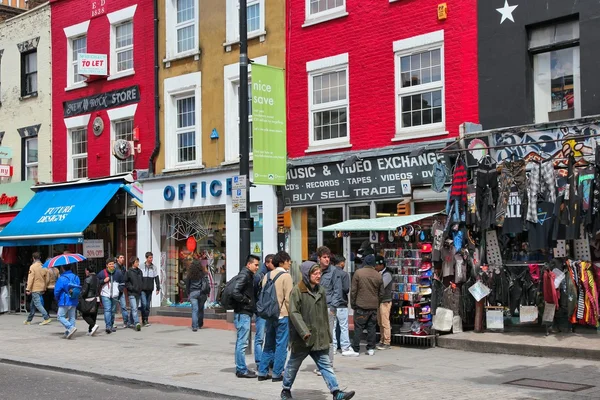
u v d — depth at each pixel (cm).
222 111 2020
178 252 2178
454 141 1502
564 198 1283
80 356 1412
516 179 1344
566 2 1398
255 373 1145
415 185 1588
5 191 2645
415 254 1420
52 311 2403
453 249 1391
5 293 2478
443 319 1370
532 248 1316
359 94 1728
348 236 1711
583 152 1316
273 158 1681
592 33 1362
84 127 2442
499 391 961
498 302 1393
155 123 2189
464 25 1548
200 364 1277
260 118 1662
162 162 2173
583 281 1275
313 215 1825
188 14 2139
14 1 3002
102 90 2367
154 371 1217
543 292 1309
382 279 1331
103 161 2358
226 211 1994
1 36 2728
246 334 1141
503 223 1352
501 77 1486
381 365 1206
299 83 1850
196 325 1794
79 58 2306
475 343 1304
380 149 1664
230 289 1135
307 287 920
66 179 2470
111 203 2297
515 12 1469
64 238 2178
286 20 1880
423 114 1622
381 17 1694
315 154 1806
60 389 1109
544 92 1452
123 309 1888
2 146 2661
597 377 1034
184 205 2097
